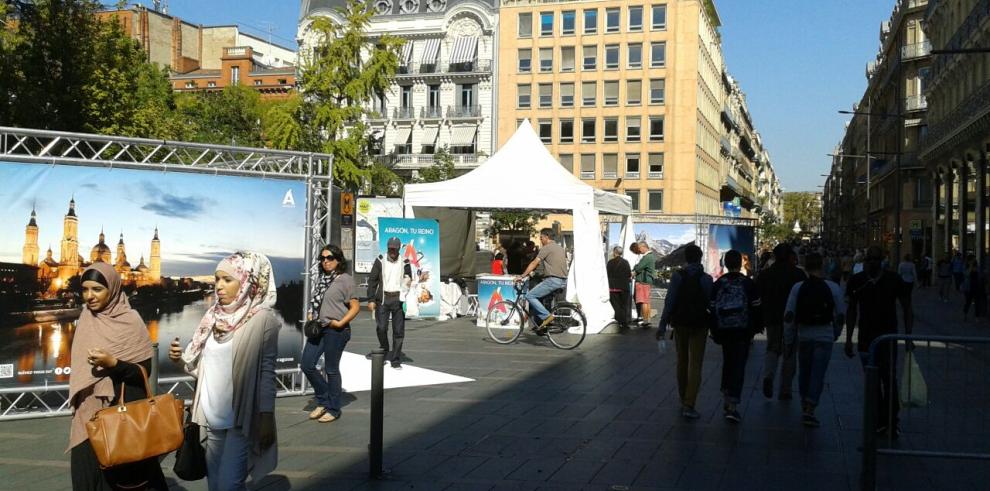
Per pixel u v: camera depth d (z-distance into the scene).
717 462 7.47
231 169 10.19
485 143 71.94
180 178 9.95
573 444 8.11
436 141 72.62
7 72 19.33
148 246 9.77
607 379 12.02
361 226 27.83
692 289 9.26
